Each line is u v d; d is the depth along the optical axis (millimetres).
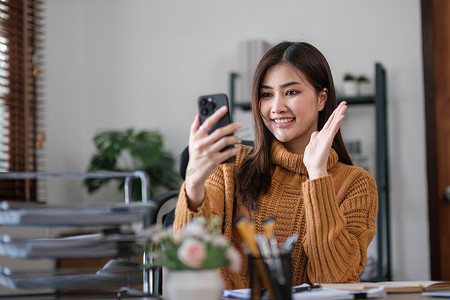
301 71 1580
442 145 3607
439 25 3645
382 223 3619
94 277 945
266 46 3963
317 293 1060
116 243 835
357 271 1387
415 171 3777
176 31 4418
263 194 1596
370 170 3768
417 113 3793
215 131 1085
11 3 3404
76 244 813
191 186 1152
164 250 807
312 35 4047
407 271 3758
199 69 4348
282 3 4137
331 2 4012
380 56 3887
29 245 809
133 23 4516
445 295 1063
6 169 3385
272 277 883
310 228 1356
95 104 4555
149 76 4465
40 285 879
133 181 4145
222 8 4305
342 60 3967
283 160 1590
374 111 3912
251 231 893
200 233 805
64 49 4398
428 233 3652
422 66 3691
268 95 1619
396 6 3871
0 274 924
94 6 4594
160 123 4426
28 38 3598
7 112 3379
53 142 4234
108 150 4070
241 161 1655
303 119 1583
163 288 1367
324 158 1384
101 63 4562
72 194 4367
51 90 4242
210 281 795
